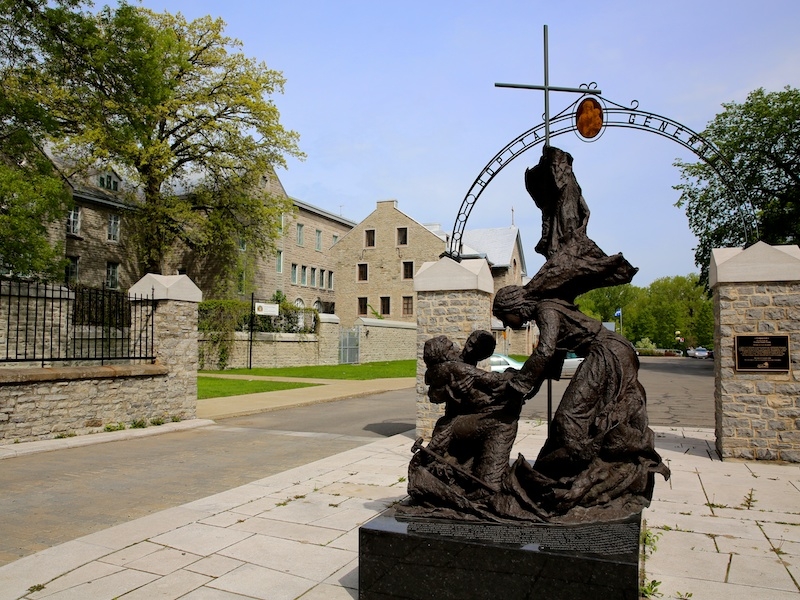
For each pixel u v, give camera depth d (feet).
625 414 14.83
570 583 12.41
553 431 15.28
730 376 31.94
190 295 45.11
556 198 17.79
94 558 17.48
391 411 54.13
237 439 39.01
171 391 43.68
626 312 272.72
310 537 19.15
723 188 101.09
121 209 117.60
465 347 16.88
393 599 13.87
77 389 37.42
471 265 37.86
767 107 96.78
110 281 123.95
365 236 173.17
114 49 57.36
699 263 108.99
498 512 14.19
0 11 51.93
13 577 16.16
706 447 35.42
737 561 16.90
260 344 104.83
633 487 14.46
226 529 20.01
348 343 123.85
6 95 53.01
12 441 33.96
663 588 15.06
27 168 53.98
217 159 104.58
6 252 48.03
